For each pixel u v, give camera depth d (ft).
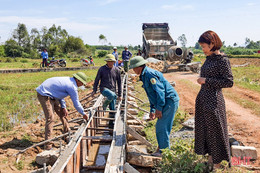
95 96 34.68
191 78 52.70
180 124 22.43
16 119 26.04
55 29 341.62
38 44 306.55
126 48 55.36
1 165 15.23
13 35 295.07
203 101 11.41
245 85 40.75
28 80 53.26
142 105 31.63
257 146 16.48
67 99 35.29
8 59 160.15
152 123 23.53
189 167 12.71
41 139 19.63
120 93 24.21
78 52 258.57
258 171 13.00
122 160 13.01
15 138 19.70
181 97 34.12
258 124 20.90
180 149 13.87
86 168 16.10
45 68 78.13
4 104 31.96
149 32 83.25
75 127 21.27
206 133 11.71
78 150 14.93
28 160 16.19
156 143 18.38
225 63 10.94
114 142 15.29
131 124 23.50
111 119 21.06
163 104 13.76
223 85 10.88
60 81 17.48
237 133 19.25
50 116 17.81
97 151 19.27
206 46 11.19
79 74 17.63
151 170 14.70
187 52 65.77
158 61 73.41
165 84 14.29
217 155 11.54
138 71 14.03
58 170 11.90
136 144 19.61
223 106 11.36
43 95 17.26
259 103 28.45
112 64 22.85
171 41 79.25
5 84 46.73
